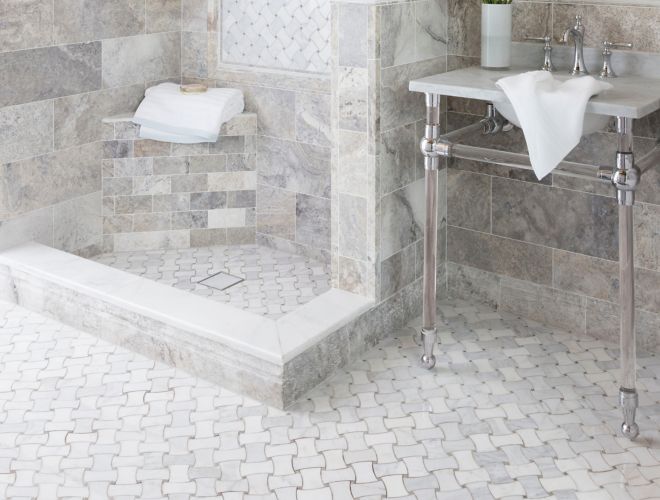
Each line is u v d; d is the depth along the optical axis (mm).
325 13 3420
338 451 2395
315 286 3438
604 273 3000
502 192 3180
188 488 2232
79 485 2246
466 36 3076
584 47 2869
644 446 2406
